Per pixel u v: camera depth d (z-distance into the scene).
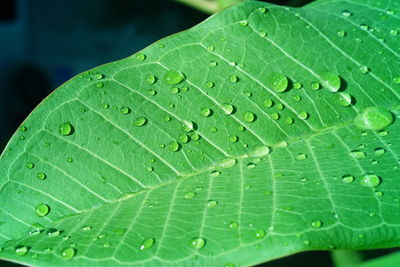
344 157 0.18
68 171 0.19
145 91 0.19
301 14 0.20
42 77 0.79
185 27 0.60
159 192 0.19
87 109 0.19
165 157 0.19
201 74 0.20
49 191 0.19
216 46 0.20
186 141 0.19
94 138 0.19
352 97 0.19
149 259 0.17
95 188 0.19
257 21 0.20
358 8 0.21
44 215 0.18
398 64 0.20
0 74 0.78
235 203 0.17
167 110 0.19
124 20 0.71
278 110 0.19
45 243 0.17
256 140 0.19
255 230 0.17
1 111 0.76
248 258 0.16
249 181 0.18
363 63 0.20
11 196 0.18
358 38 0.20
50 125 0.19
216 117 0.19
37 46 0.80
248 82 0.20
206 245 0.17
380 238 0.16
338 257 0.21
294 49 0.20
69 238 0.17
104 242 0.17
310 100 0.19
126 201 0.18
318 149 0.19
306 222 0.17
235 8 0.20
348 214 0.17
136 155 0.19
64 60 0.79
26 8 0.81
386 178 0.18
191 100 0.19
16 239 0.18
